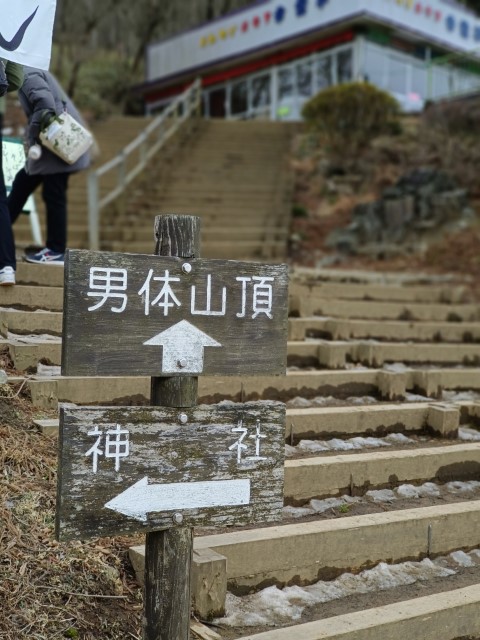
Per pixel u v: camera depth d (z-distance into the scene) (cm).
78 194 1077
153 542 241
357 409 470
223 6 2864
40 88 496
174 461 238
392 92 1808
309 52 1867
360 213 1098
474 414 517
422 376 550
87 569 294
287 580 331
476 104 1244
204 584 294
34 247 607
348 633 287
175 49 2228
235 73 2061
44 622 264
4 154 616
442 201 1081
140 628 279
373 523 356
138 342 234
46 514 311
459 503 399
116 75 2403
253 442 251
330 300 665
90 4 2583
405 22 1780
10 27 371
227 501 246
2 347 423
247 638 278
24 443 345
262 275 255
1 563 279
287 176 1242
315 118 1320
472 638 320
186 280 242
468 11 1973
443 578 354
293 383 497
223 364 249
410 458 424
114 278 230
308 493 389
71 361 224
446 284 860
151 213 1039
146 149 1308
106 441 227
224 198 1130
